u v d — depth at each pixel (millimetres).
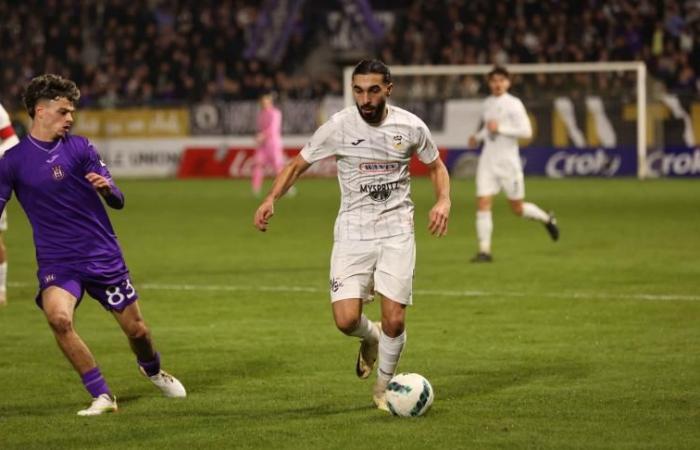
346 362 25047
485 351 26031
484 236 42281
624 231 52375
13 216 65562
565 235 51219
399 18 105375
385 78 19672
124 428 19359
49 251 20266
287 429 19156
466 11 98562
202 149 95438
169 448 18062
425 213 62781
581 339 27297
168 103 96375
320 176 94125
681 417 19688
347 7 103562
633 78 87375
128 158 96938
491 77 42312
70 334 20203
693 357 24984
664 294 33969
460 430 18953
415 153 20781
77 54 102938
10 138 32219
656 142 86812
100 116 97125
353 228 20531
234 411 20609
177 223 58656
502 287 35781
